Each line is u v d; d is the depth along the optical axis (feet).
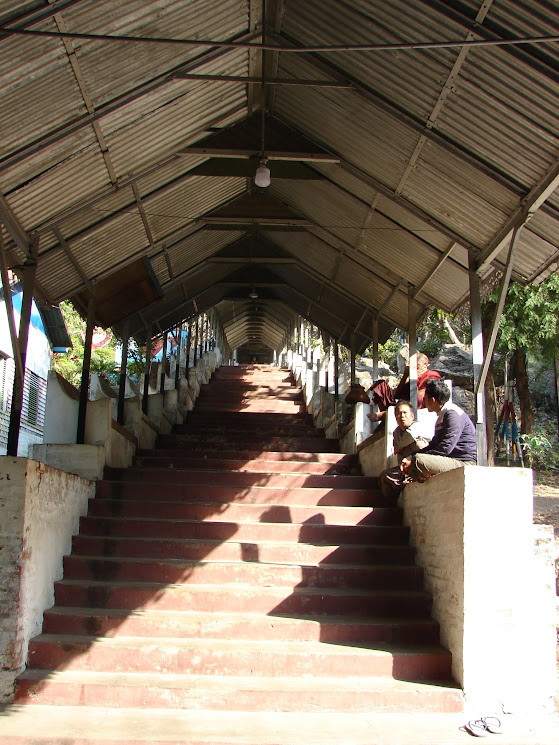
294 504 23.09
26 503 15.30
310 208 26.73
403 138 17.74
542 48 12.83
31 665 15.30
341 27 15.74
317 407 40.70
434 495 17.80
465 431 17.93
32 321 48.24
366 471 27.09
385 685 14.74
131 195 21.91
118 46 14.84
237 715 13.93
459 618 15.03
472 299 19.60
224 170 23.27
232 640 16.14
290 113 21.48
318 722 13.65
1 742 12.42
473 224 18.76
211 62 17.89
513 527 15.07
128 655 15.30
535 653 14.73
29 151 15.92
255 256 35.12
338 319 37.50
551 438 52.90
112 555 19.36
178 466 27.61
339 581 18.33
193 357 51.39
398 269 25.99
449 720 13.96
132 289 28.78
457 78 14.60
